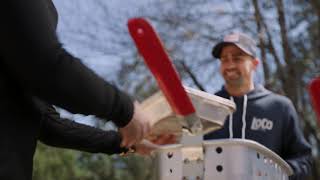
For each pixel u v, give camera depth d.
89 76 1.66
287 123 4.00
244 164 1.95
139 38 1.66
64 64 1.61
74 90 1.62
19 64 1.58
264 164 2.04
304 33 10.91
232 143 1.95
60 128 2.21
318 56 10.73
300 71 10.70
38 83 1.60
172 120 1.95
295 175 3.79
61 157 12.18
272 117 4.00
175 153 2.02
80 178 12.66
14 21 1.55
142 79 10.26
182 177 2.00
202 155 1.98
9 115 1.65
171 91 1.75
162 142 2.15
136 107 1.78
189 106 1.78
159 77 1.73
